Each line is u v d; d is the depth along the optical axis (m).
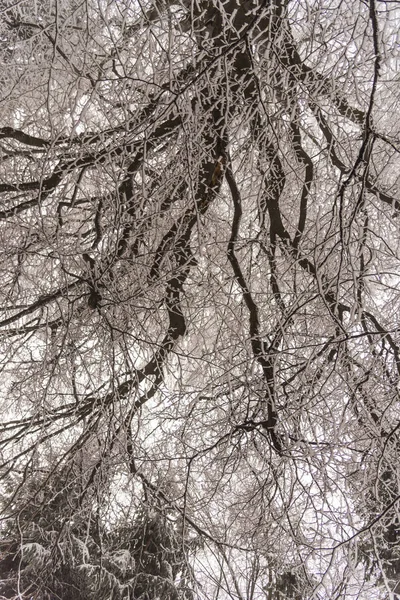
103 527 5.87
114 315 5.21
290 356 5.59
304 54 5.80
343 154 5.98
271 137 5.01
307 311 5.70
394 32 4.46
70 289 5.15
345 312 6.21
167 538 5.77
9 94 5.12
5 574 5.64
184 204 5.35
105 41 5.41
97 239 4.88
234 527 6.11
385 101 5.60
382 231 6.27
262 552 5.37
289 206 6.57
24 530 5.57
